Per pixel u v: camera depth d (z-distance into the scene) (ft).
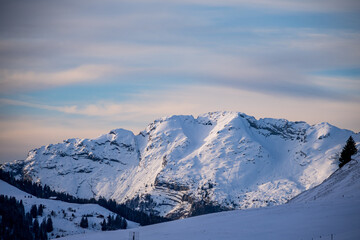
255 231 407.23
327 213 419.74
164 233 454.40
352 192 481.87
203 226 454.81
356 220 388.16
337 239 349.00
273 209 473.26
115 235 483.10
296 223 407.44
